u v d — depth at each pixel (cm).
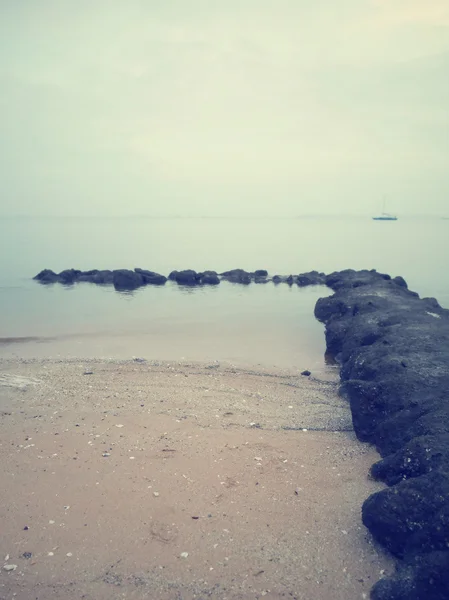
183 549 711
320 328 2125
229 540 729
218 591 636
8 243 6406
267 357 1692
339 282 3108
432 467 773
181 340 1914
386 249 5944
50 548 711
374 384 1058
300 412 1207
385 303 1959
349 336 1627
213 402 1256
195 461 946
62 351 1744
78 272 3678
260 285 3422
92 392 1312
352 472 913
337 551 707
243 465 934
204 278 3506
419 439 839
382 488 851
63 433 1063
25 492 843
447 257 5025
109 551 706
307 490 855
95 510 796
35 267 4241
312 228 11600
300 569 673
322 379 1465
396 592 608
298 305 2667
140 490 849
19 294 2967
